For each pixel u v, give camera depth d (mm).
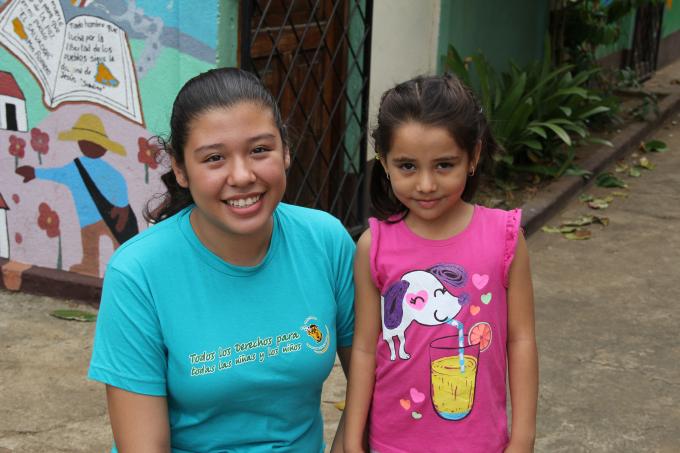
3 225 4281
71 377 3508
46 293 4215
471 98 1888
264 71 3957
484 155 2018
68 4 3811
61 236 4180
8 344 3764
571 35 8039
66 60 3891
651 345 3994
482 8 6516
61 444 3051
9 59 3992
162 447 1716
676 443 3176
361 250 1972
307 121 4258
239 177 1615
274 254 1781
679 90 10164
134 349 1694
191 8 3604
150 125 3811
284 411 1803
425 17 5668
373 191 2043
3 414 3225
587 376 3678
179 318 1703
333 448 2035
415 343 1905
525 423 1935
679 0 12594
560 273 4906
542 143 6355
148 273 1696
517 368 1959
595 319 4281
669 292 4660
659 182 6832
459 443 1906
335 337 1863
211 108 1621
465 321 1888
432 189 1840
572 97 6512
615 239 5512
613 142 7504
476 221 1945
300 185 4559
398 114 1845
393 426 1953
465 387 1892
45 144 4059
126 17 3721
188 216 1765
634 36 10508
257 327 1745
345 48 4578
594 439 3193
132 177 3926
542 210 5676
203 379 1708
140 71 3766
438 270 1909
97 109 3900
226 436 1774
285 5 4172
